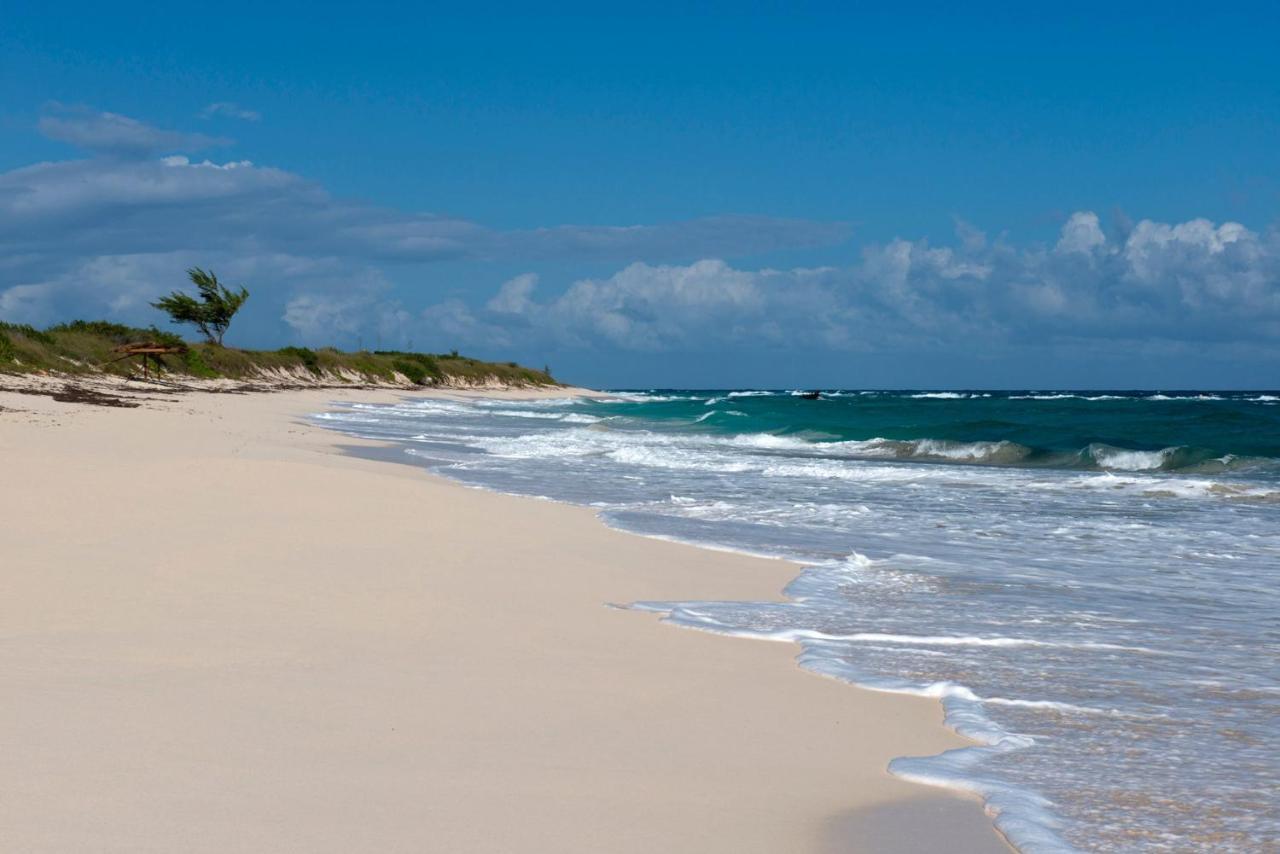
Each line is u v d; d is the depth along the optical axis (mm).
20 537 8719
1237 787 4602
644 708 5422
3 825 3369
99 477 12109
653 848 3592
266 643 6176
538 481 19250
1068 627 8000
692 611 8211
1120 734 5352
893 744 5055
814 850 3693
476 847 3484
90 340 58000
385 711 5020
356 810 3736
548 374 139875
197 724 4594
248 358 78375
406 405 62625
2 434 18109
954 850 3783
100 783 3805
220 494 11711
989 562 11203
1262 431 34688
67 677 5211
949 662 6836
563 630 7188
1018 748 5078
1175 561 11422
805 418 48875
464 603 7754
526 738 4773
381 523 10930
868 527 13953
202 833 3420
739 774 4480
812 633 7527
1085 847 3930
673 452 26203
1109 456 25922
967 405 68125
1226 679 6484
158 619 6551
